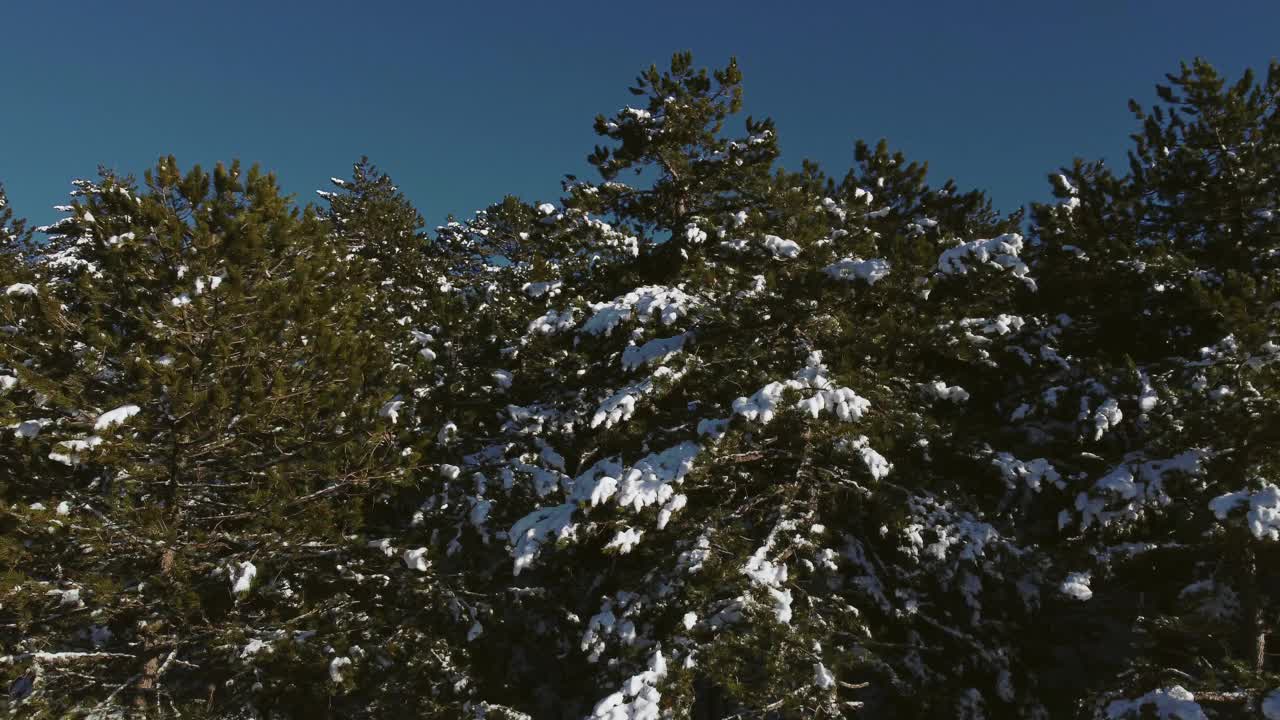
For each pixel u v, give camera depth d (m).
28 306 8.43
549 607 12.04
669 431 10.74
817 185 15.27
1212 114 11.66
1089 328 12.86
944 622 10.74
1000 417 12.23
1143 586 10.22
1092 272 12.46
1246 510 6.85
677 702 6.84
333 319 9.95
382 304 13.95
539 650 12.85
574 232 14.73
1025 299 13.16
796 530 8.70
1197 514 8.24
